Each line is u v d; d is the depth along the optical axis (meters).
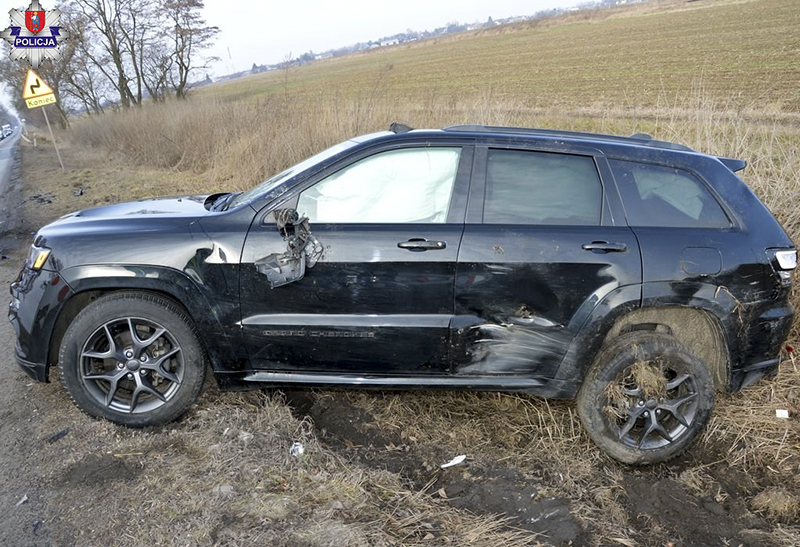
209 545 2.33
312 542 2.36
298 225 2.96
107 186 11.79
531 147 3.08
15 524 2.50
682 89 20.97
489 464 3.06
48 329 3.12
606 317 2.94
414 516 2.58
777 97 17.31
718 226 3.04
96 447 3.01
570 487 2.89
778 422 3.39
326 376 3.17
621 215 3.01
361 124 9.62
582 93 23.62
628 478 3.01
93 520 2.51
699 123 6.48
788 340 4.18
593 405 3.01
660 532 2.63
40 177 14.63
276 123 11.02
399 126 3.31
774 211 5.13
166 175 13.05
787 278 3.08
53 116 54.84
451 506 2.73
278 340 3.08
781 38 29.58
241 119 12.75
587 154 3.07
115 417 3.16
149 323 3.09
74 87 38.78
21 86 43.78
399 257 2.94
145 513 2.53
